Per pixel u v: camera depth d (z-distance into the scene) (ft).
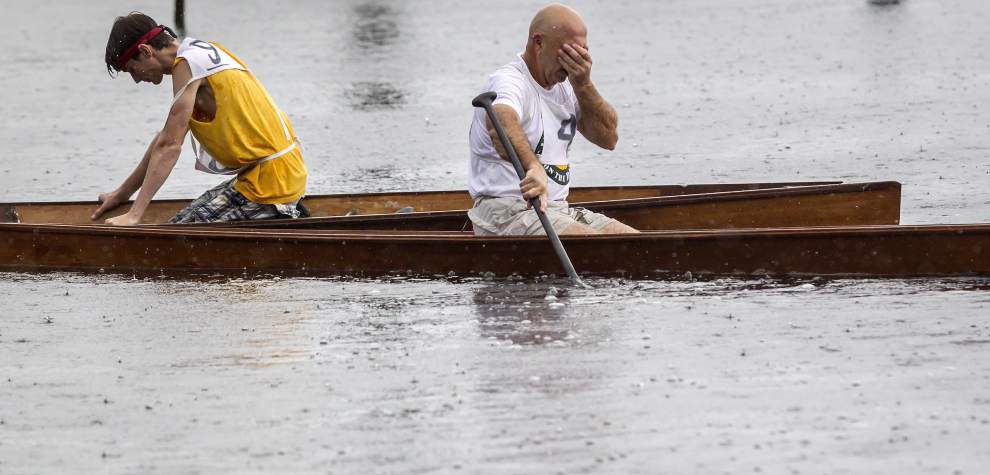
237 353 70.23
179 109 93.91
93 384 65.98
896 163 129.80
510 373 64.80
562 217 85.51
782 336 69.56
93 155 156.87
